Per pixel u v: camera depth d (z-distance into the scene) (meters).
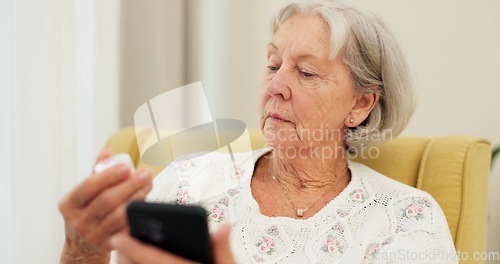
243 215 0.93
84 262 0.70
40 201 1.50
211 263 0.52
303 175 0.98
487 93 1.52
